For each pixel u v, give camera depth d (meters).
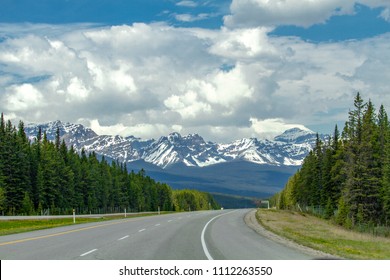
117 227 40.84
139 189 162.25
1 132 91.88
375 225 71.56
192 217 62.62
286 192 169.25
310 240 29.77
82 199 118.25
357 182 73.12
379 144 81.38
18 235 31.17
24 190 93.38
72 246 23.53
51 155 109.31
